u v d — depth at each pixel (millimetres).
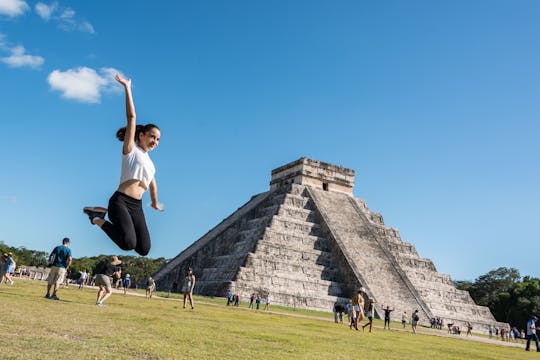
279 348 10125
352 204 68875
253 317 22844
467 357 15031
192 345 8859
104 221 6207
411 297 53875
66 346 7137
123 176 6453
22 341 7145
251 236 60562
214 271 56531
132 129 6402
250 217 68125
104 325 10500
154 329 10844
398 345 16672
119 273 18438
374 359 10305
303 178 68625
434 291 59156
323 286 53312
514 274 102312
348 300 52250
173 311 19297
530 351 26828
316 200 65625
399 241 67812
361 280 53031
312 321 27500
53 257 18000
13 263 27094
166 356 7250
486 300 100125
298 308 48969
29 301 14750
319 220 62625
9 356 5926
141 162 6469
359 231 62844
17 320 9523
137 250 6430
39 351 6496
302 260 55625
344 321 36375
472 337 41219
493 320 59250
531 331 28156
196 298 45125
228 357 7891
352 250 58406
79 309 14188
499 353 20312
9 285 25031
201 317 17609
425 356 13242
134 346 7852
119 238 6027
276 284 51094
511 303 87250
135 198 6422
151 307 20344
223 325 14664
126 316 13531
